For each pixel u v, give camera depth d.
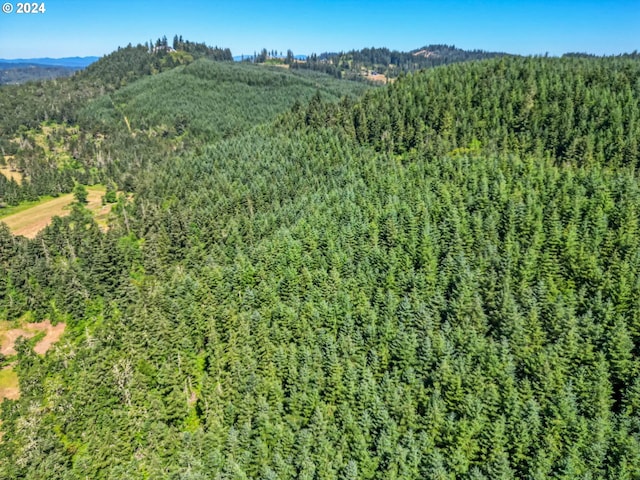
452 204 114.62
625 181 111.94
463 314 82.25
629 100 152.62
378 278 96.12
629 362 68.69
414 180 132.00
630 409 62.66
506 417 63.59
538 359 69.56
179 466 66.50
